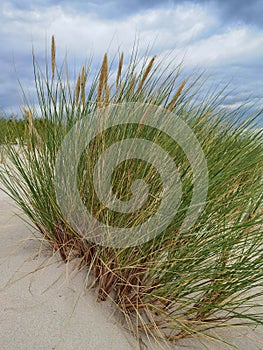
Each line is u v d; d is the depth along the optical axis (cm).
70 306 102
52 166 130
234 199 108
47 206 127
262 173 122
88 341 92
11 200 217
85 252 122
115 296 112
